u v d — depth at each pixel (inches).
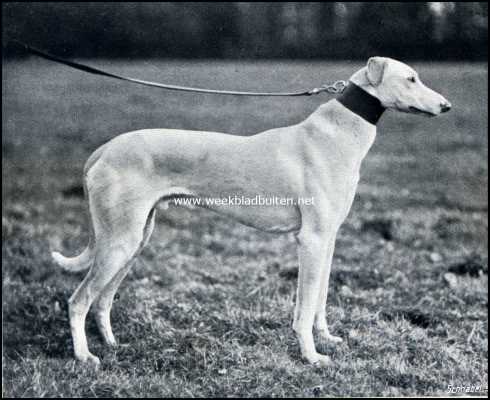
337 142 157.2
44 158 433.1
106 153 158.9
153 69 582.6
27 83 695.7
